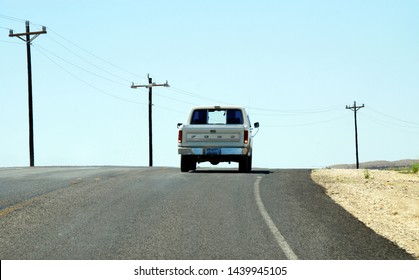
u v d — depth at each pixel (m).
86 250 13.01
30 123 68.31
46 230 15.05
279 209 18.45
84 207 18.58
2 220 16.34
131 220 16.42
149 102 85.25
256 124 34.34
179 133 32.84
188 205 19.00
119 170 35.44
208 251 12.96
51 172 33.16
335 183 27.80
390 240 14.88
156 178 27.91
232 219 16.59
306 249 13.25
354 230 15.54
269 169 38.25
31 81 68.69
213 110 33.53
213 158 32.78
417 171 37.62
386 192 25.69
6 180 26.97
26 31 68.56
